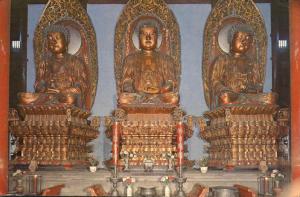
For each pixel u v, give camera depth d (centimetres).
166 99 1562
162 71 1703
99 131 1716
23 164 1520
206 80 1722
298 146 1321
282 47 1605
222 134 1555
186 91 1756
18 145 1555
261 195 1312
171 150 1557
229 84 1653
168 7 1748
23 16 1727
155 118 1570
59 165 1509
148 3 1750
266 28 1759
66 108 1524
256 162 1496
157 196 1234
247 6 1717
